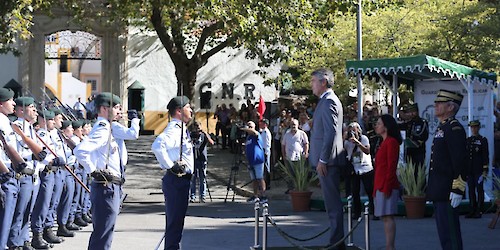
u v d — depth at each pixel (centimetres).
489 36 2484
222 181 2409
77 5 2711
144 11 2533
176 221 969
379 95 3328
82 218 1491
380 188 1059
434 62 1592
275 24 2131
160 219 1627
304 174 1770
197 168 2008
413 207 1570
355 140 1530
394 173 1056
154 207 1892
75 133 1364
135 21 3000
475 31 2488
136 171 2586
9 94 1021
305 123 2167
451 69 1619
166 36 2609
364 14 2580
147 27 3061
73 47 3956
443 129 962
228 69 3931
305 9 2180
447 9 2638
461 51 2531
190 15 2208
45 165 1163
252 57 2745
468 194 1623
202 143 2003
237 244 1263
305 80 2955
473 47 2552
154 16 2555
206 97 3888
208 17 2064
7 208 1021
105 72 3756
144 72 3812
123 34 3741
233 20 2064
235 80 3941
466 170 952
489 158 1709
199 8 2058
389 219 1062
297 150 1894
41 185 1201
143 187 2316
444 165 959
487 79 1698
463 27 2534
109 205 885
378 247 1211
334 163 1055
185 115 973
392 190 1057
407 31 2748
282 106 2522
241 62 3947
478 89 1739
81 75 5050
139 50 3803
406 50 2727
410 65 1606
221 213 1742
